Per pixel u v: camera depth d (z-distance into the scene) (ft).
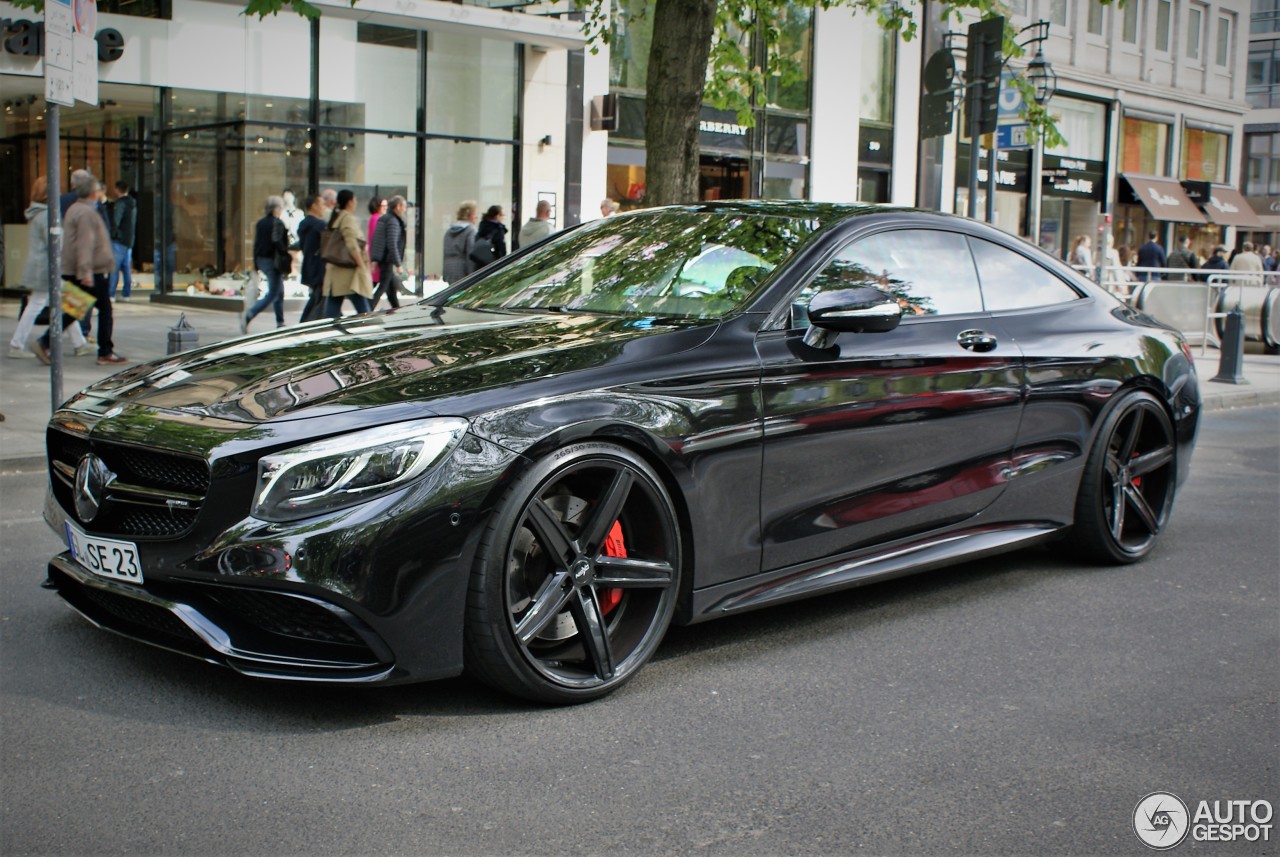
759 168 77.15
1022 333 15.61
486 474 10.30
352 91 60.54
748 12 44.98
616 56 69.26
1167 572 17.08
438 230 63.67
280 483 9.89
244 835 8.61
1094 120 105.50
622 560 11.44
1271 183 161.17
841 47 80.18
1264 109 160.15
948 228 15.46
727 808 9.27
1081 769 10.19
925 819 9.18
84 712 10.80
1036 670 12.72
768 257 13.61
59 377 24.63
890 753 10.43
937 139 87.30
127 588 10.66
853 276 13.84
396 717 10.85
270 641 10.31
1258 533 19.86
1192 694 12.10
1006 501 15.39
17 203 63.87
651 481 11.51
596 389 11.19
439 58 62.75
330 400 10.50
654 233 14.98
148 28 56.03
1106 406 16.47
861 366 13.33
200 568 10.02
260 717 10.79
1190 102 114.52
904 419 13.79
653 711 11.25
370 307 44.70
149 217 61.46
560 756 10.14
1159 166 113.39
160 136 60.03
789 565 12.98
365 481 9.95
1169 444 17.67
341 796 9.28
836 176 81.15
